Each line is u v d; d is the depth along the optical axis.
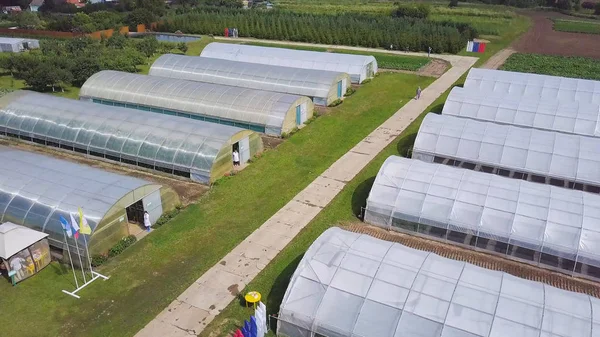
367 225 30.39
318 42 88.06
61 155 40.47
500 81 52.22
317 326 19.80
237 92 48.31
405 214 28.98
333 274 20.84
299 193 34.03
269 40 92.12
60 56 66.12
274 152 40.97
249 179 36.19
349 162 38.84
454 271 20.55
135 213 30.02
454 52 78.19
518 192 28.36
